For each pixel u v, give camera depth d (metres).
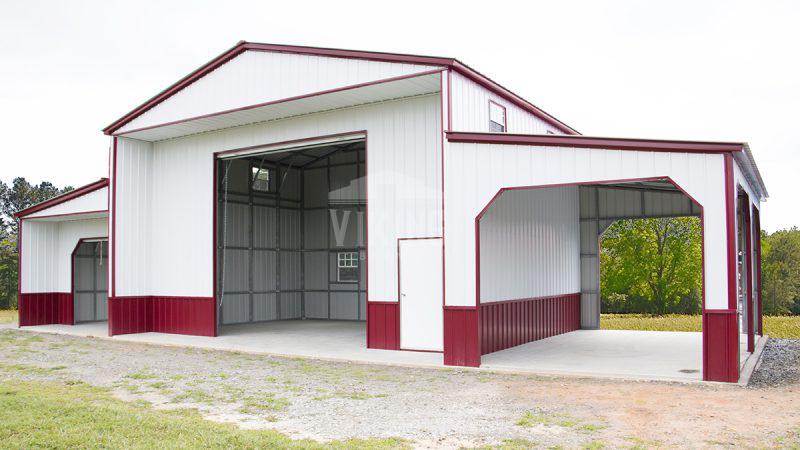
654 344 12.25
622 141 8.43
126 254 14.38
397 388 7.95
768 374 8.75
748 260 11.12
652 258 26.81
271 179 18.39
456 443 5.40
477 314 9.41
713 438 5.52
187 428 5.68
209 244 13.89
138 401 7.22
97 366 9.92
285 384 8.28
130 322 14.34
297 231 19.22
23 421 5.79
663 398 7.16
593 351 11.19
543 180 9.01
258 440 5.29
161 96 13.36
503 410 6.66
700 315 26.66
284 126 12.80
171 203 14.62
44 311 17.17
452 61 9.69
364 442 5.41
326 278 18.72
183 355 11.21
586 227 15.69
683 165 8.08
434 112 10.87
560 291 14.38
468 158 9.54
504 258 11.63
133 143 14.68
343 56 10.76
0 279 29.84
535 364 9.60
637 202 15.05
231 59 12.34
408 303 10.95
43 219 16.95
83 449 5.04
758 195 12.48
